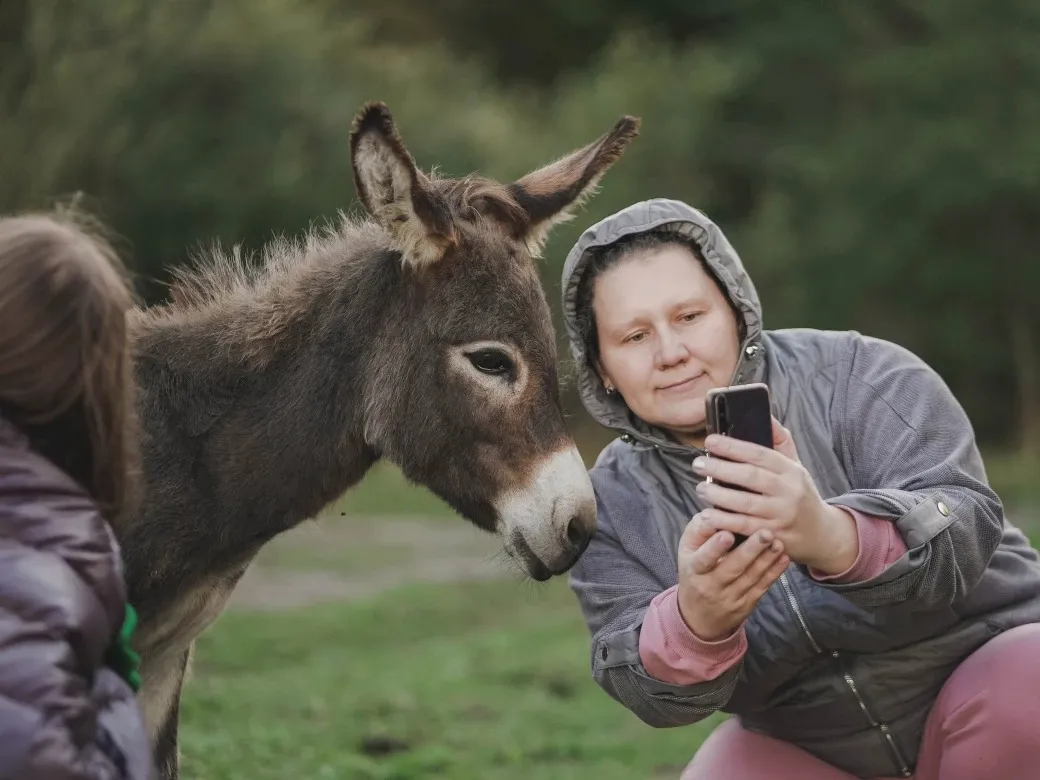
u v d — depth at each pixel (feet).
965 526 8.87
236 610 33.01
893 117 72.95
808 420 9.73
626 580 10.03
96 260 7.05
